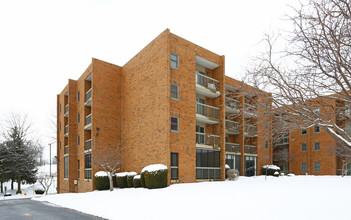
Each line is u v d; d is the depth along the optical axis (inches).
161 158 677.3
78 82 1070.4
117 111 884.0
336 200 347.9
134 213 377.7
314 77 244.5
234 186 589.3
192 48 791.7
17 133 1550.2
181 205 404.2
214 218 313.7
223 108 856.3
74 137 1043.9
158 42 735.1
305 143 1237.7
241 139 995.3
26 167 1478.8
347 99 207.6
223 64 881.5
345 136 211.8
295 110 226.2
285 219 279.1
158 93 713.6
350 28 202.8
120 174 765.3
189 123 741.3
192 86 770.8
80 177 952.9
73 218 372.8
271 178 896.9
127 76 882.1
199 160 775.7
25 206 539.8
